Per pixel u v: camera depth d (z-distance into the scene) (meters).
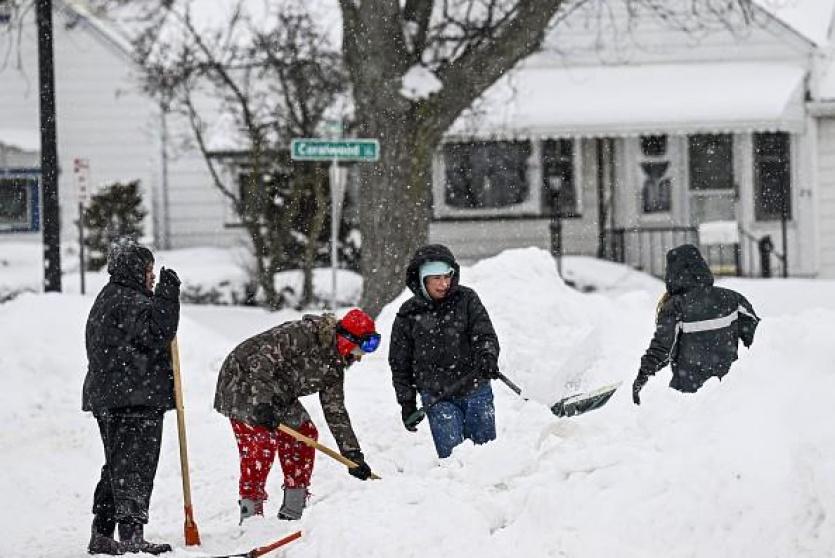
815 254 82.19
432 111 58.72
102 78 92.19
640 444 19.39
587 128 79.62
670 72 83.88
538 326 39.44
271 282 73.00
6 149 94.75
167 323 24.09
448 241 83.38
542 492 19.03
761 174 82.56
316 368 25.58
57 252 54.94
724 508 17.36
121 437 24.53
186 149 84.81
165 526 27.95
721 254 81.50
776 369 18.88
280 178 73.62
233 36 86.50
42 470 33.88
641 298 47.31
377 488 21.70
